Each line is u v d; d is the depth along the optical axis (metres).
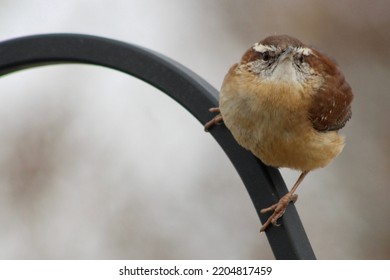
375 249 11.69
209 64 12.28
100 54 8.23
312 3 12.34
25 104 11.71
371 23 12.27
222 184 11.63
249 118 8.23
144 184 11.45
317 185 12.05
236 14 12.56
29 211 11.17
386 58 12.23
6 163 11.30
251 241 11.29
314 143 8.48
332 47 12.34
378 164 12.09
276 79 8.17
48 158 11.40
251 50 8.34
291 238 8.02
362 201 11.91
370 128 12.24
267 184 8.27
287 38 8.28
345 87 8.92
